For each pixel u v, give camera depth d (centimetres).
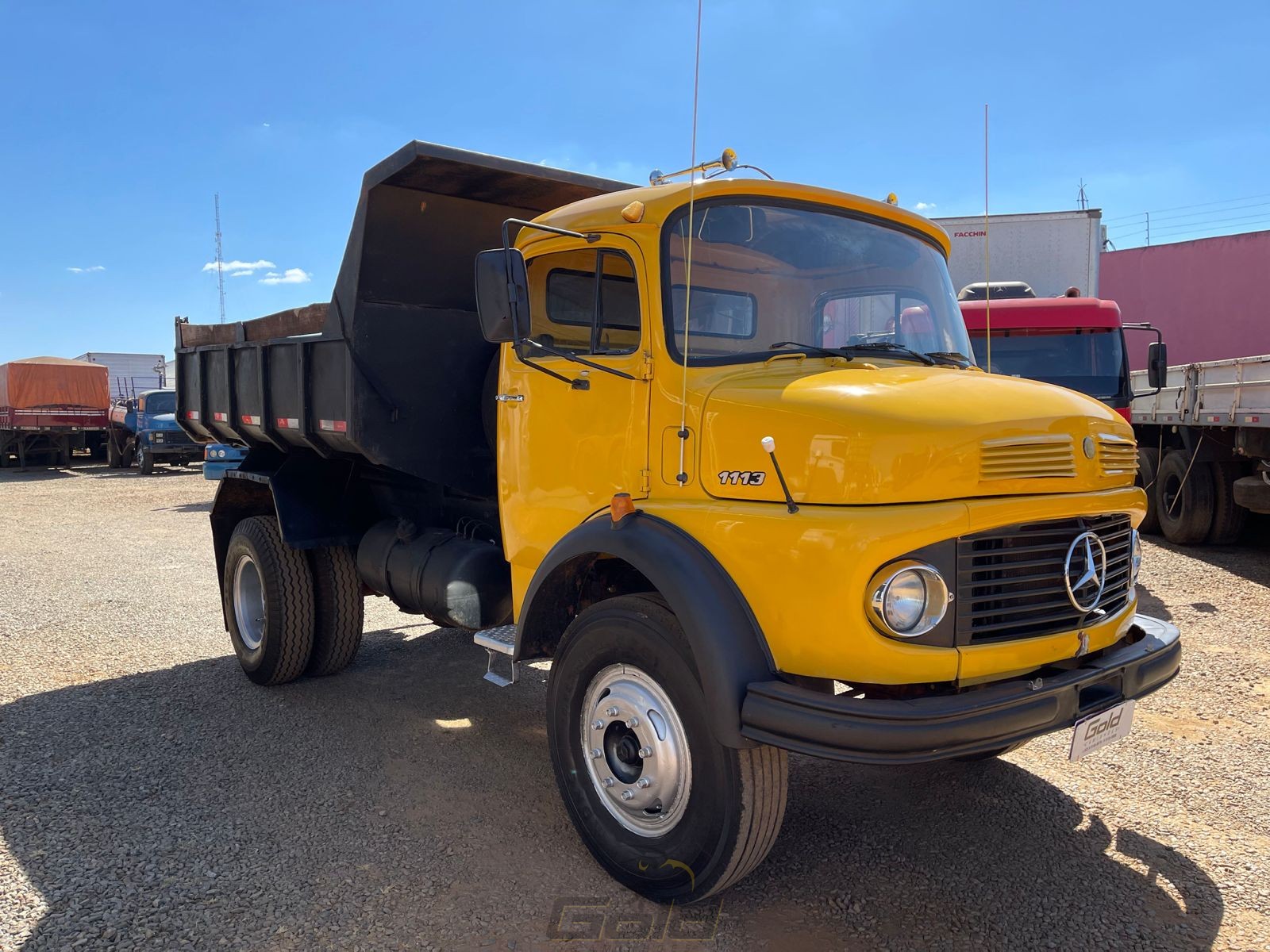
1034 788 418
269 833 378
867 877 343
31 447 2578
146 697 553
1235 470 941
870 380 317
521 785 428
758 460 306
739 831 297
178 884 339
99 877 343
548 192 481
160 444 2295
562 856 361
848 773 438
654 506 334
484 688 570
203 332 654
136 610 781
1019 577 297
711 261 354
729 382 326
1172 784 421
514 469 415
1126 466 340
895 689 302
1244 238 2016
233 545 590
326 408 500
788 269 370
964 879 341
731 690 286
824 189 385
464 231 491
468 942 303
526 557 409
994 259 1315
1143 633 349
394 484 564
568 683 354
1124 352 934
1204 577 836
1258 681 552
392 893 332
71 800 409
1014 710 282
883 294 393
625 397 355
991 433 292
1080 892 332
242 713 523
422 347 489
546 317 399
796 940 304
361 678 592
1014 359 944
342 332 476
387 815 396
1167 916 316
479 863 354
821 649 281
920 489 280
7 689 567
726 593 299
